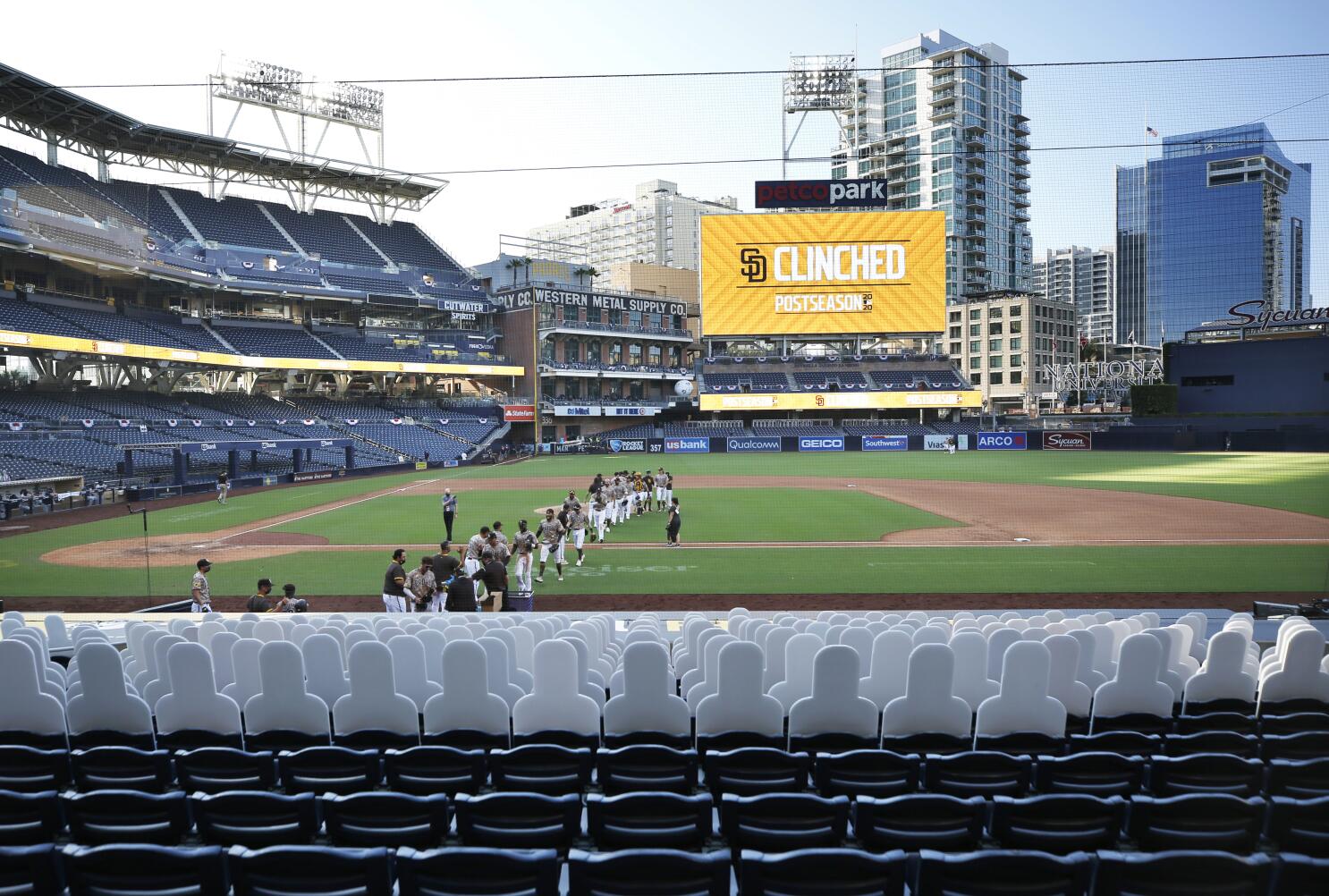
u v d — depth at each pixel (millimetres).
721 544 25953
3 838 4902
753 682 6297
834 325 57625
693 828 4746
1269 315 56969
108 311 55531
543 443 80938
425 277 78562
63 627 11273
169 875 4062
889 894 3869
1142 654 6848
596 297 85500
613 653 10016
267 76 68312
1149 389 63625
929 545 25547
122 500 40531
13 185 49281
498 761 5656
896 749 6418
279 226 71625
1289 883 3785
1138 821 4828
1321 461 51969
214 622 9430
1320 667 7293
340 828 4871
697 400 84000
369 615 12258
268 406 63625
